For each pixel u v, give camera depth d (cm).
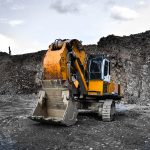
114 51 4003
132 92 3456
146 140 1027
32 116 1197
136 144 962
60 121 1162
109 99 1488
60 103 1248
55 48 1299
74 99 1267
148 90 3447
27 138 1016
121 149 891
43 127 1203
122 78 3647
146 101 3120
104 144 947
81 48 1401
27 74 4597
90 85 1431
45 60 1253
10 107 2359
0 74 4712
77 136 1053
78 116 1538
